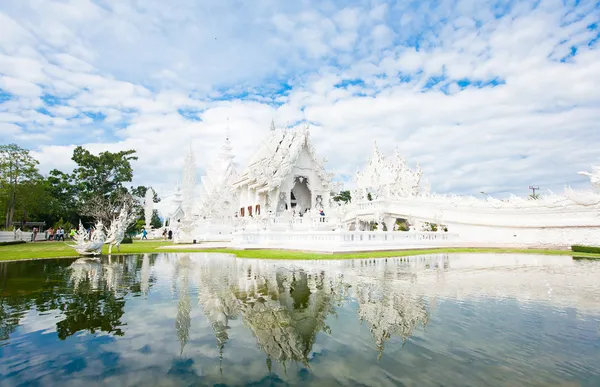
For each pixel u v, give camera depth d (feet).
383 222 120.26
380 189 124.36
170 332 18.72
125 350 16.14
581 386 12.29
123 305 24.68
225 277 37.09
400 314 22.11
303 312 22.68
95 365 14.43
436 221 107.24
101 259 60.49
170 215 195.93
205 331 18.88
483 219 100.83
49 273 41.68
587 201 83.10
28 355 15.53
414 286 31.45
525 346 16.31
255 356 15.39
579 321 20.38
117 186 207.10
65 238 171.83
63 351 16.02
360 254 63.62
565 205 86.99
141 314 22.31
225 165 172.76
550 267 46.03
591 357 14.99
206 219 137.08
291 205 139.03
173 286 31.91
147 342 17.21
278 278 36.19
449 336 17.87
